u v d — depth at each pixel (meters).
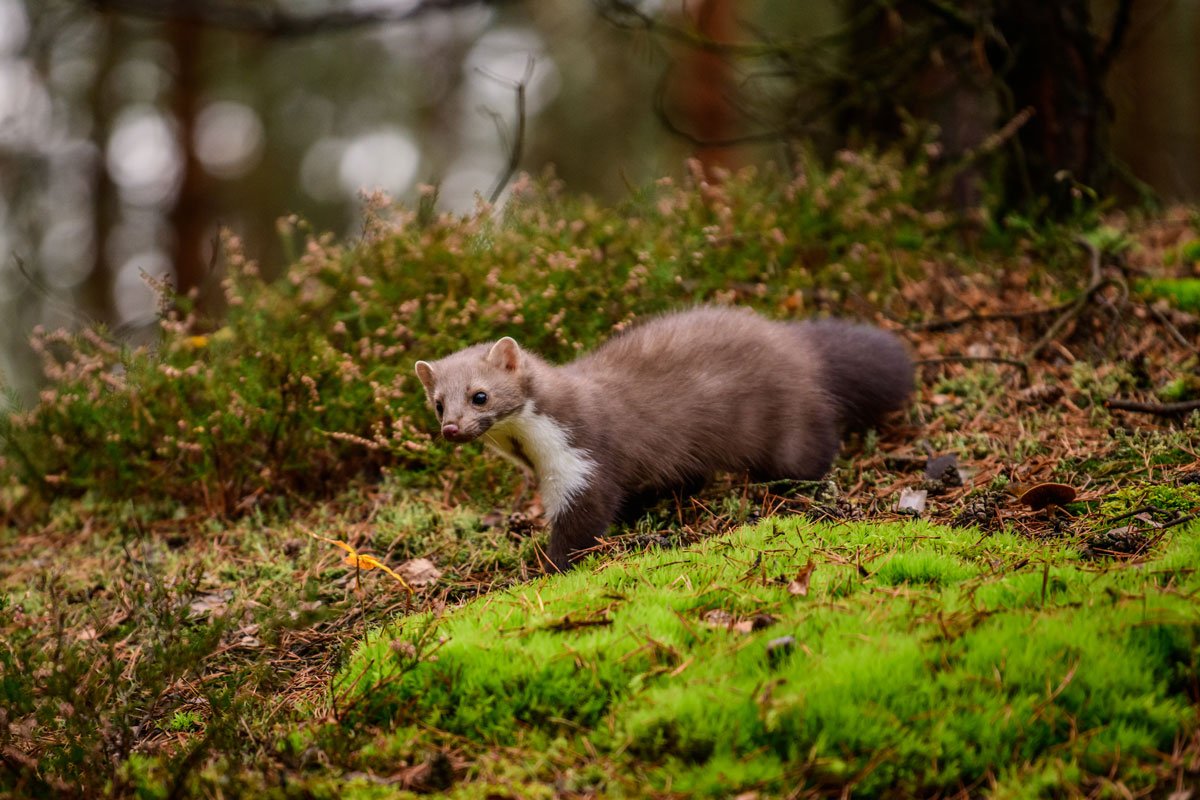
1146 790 4.95
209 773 6.04
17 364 23.19
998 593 6.41
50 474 12.30
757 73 16.92
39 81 32.72
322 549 10.11
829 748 5.33
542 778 5.57
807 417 9.70
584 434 8.93
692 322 10.07
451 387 8.99
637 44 17.45
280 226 12.88
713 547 7.90
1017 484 9.00
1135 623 5.80
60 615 7.61
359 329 11.99
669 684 5.94
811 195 13.73
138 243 36.28
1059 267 13.25
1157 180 29.14
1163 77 31.61
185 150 31.11
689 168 13.76
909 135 15.17
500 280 11.88
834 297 12.74
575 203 13.29
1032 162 14.87
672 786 5.28
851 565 7.21
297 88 38.34
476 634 6.67
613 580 7.50
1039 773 5.09
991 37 14.59
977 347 11.95
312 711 6.83
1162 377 10.64
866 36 17.05
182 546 10.94
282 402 11.03
